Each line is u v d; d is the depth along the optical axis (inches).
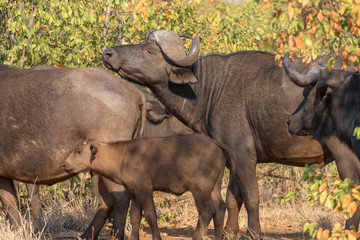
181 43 883.4
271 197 1258.0
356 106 681.0
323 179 605.6
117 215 807.1
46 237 936.9
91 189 1105.4
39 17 1211.2
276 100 810.8
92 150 756.6
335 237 548.4
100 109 781.3
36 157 791.1
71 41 1226.6
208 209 754.2
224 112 861.2
